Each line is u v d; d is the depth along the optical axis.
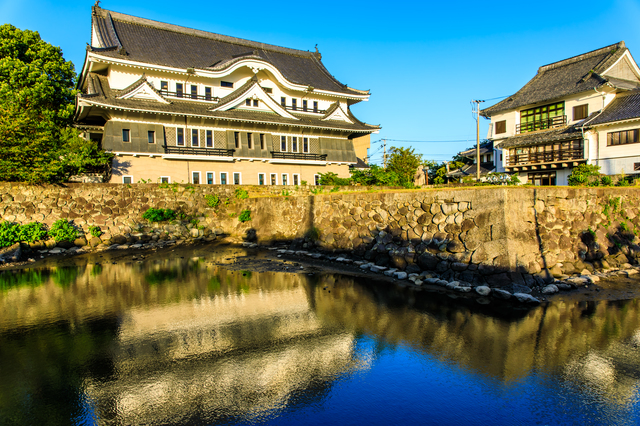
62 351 7.93
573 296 11.16
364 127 39.88
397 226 15.14
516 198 12.27
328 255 17.83
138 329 9.12
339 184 30.86
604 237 14.64
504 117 41.03
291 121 34.62
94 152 25.56
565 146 34.69
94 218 21.72
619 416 5.63
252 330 8.99
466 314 9.83
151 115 28.84
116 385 6.57
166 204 24.06
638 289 11.83
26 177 19.94
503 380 6.65
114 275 14.91
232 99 32.25
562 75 38.72
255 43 43.78
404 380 6.70
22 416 5.73
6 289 12.88
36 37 29.62
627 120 30.02
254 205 24.81
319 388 6.46
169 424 5.50
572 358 7.39
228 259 18.12
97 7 34.88
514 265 11.59
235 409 5.86
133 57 31.00
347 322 9.44
